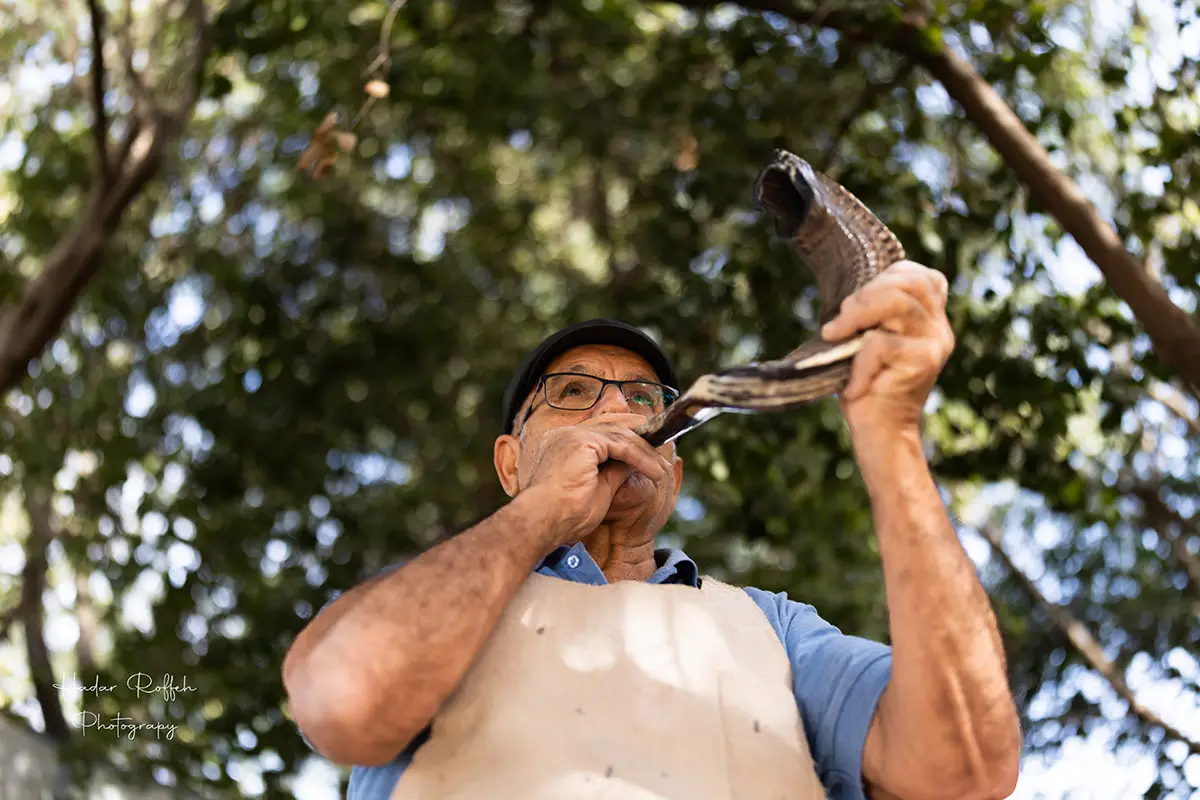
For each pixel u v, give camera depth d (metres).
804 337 6.66
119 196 7.16
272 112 8.97
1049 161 5.27
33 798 8.30
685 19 8.09
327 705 1.91
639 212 7.79
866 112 6.65
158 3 8.29
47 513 9.10
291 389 8.58
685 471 8.16
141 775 8.10
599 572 2.26
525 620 2.12
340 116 7.30
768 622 2.28
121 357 9.27
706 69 6.87
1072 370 6.55
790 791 2.04
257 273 8.98
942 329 1.91
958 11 5.96
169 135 7.38
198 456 8.64
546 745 2.00
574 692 2.05
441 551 2.04
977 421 6.68
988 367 6.41
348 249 9.12
